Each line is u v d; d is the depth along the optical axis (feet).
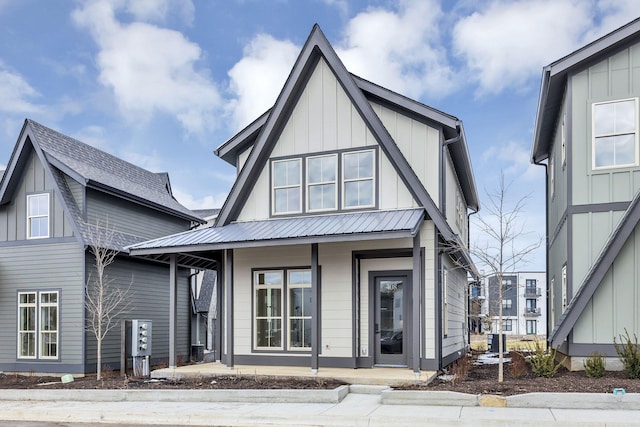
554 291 49.44
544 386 30.99
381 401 31.53
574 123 38.45
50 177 53.47
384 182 43.32
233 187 47.14
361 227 38.83
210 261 52.85
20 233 55.31
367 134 44.32
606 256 35.37
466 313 66.13
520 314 207.21
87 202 54.19
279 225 43.98
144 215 62.64
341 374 38.24
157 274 62.95
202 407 32.14
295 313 45.09
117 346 55.26
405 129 44.32
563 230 42.19
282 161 46.85
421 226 41.78
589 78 38.40
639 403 27.40
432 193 42.93
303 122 46.47
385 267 43.16
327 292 43.83
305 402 32.60
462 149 47.03
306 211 45.47
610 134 37.52
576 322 36.32
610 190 37.24
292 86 45.55
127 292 57.00
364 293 43.57
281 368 42.75
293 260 45.39
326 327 43.55
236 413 29.91
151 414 30.81
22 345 53.98
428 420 26.55
